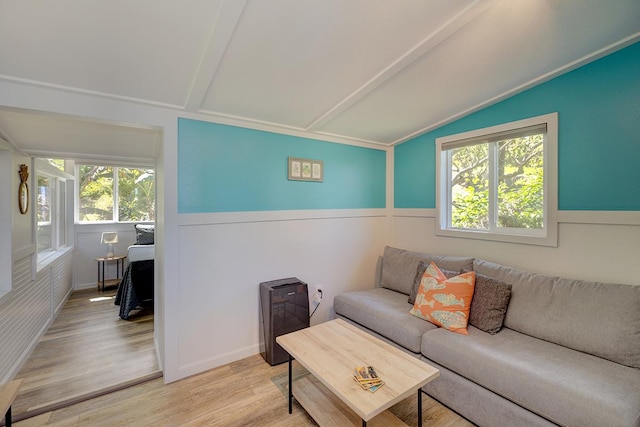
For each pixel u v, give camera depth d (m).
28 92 1.70
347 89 2.12
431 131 3.11
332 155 3.12
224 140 2.41
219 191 2.39
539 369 1.52
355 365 1.60
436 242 3.08
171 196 2.17
